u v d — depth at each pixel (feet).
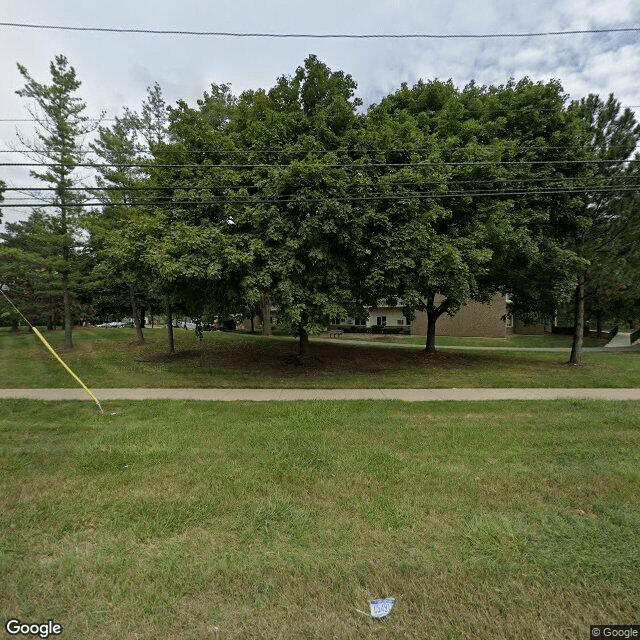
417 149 39.40
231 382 38.32
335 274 38.24
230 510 12.80
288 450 18.30
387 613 8.47
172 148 44.37
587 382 37.78
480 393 33.32
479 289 55.72
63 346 64.13
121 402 29.71
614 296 50.83
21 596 8.98
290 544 10.98
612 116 46.16
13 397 31.71
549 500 13.44
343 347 68.59
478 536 11.18
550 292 48.83
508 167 43.78
